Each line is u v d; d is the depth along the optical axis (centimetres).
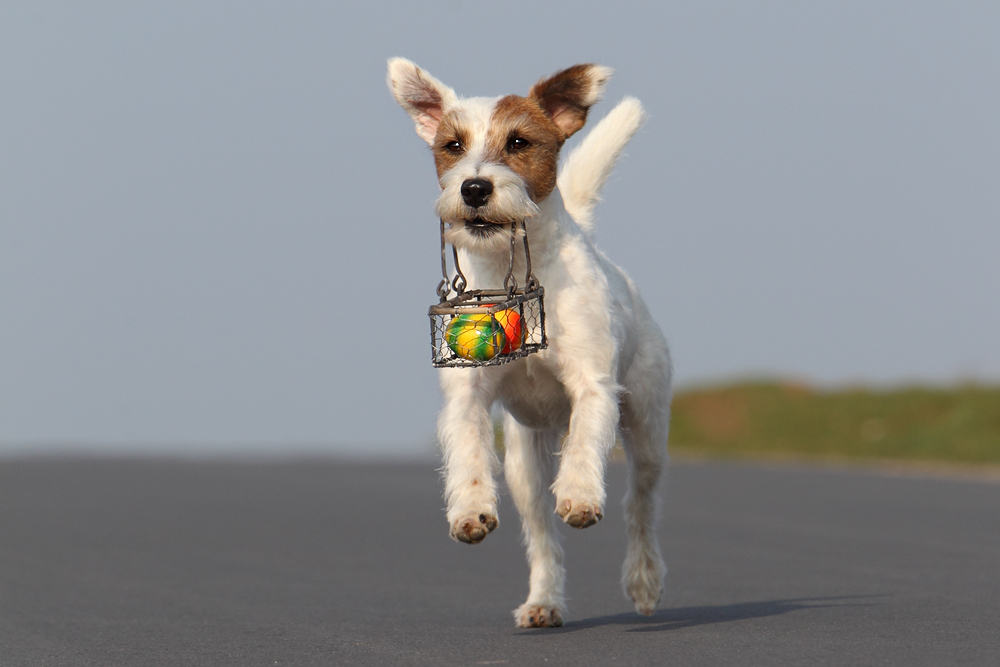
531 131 898
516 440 1004
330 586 1201
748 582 1174
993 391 3438
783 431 3491
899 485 2333
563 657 755
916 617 899
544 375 925
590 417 874
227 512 2011
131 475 2898
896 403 3522
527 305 888
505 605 1066
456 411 885
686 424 3734
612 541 1617
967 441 3055
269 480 2733
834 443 3294
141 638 904
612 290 976
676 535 1589
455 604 1072
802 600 1037
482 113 908
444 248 866
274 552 1493
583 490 827
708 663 712
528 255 854
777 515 1833
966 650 739
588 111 955
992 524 1669
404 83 976
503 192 840
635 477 1035
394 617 992
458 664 746
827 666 692
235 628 943
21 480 2747
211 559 1427
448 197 850
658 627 897
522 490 993
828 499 2073
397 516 1941
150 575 1294
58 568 1355
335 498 2267
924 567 1247
